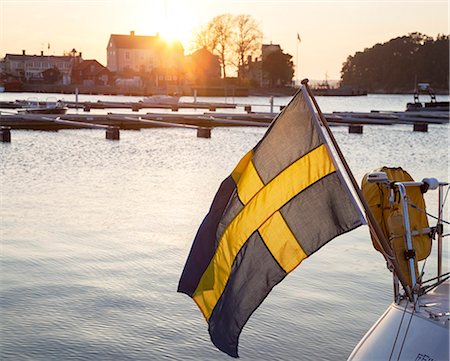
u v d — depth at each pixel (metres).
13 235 16.42
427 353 6.00
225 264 6.54
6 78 153.75
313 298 12.12
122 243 15.85
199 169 30.78
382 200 6.74
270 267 6.37
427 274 13.44
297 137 6.39
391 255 6.39
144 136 47.56
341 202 6.14
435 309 6.31
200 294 6.64
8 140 41.00
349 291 12.57
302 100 6.43
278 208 6.37
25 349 9.74
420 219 6.92
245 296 6.45
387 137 50.09
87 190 23.81
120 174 28.47
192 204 21.38
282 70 167.25
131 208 20.39
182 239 16.44
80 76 160.12
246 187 6.52
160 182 26.30
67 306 11.46
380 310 11.57
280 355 9.74
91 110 76.38
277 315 11.23
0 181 25.78
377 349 6.31
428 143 45.94
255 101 126.56
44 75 157.25
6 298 11.76
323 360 9.62
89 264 14.00
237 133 52.00
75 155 35.28
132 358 9.57
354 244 16.17
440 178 29.72
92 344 9.98
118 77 161.88
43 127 51.31
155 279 13.08
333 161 6.22
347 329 10.70
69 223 17.97
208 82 154.38
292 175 6.36
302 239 6.27
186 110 81.69
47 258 14.38
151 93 140.50
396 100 165.75
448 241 16.05
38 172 28.64
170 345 10.04
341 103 135.12
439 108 90.06
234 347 6.46
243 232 6.49
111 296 12.02
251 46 156.75
